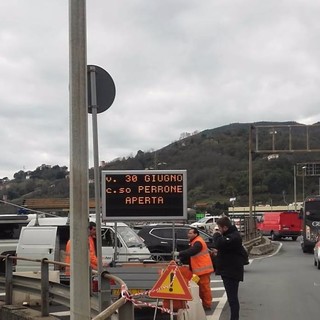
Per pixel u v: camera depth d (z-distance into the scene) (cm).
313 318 1059
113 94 702
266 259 2764
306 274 1950
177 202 1191
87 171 657
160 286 798
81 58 670
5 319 1068
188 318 896
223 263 895
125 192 1191
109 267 1048
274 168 10638
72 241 641
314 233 3284
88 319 630
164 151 9506
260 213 8825
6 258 1145
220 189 9750
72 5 673
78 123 659
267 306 1213
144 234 2119
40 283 1029
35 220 1708
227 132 10688
